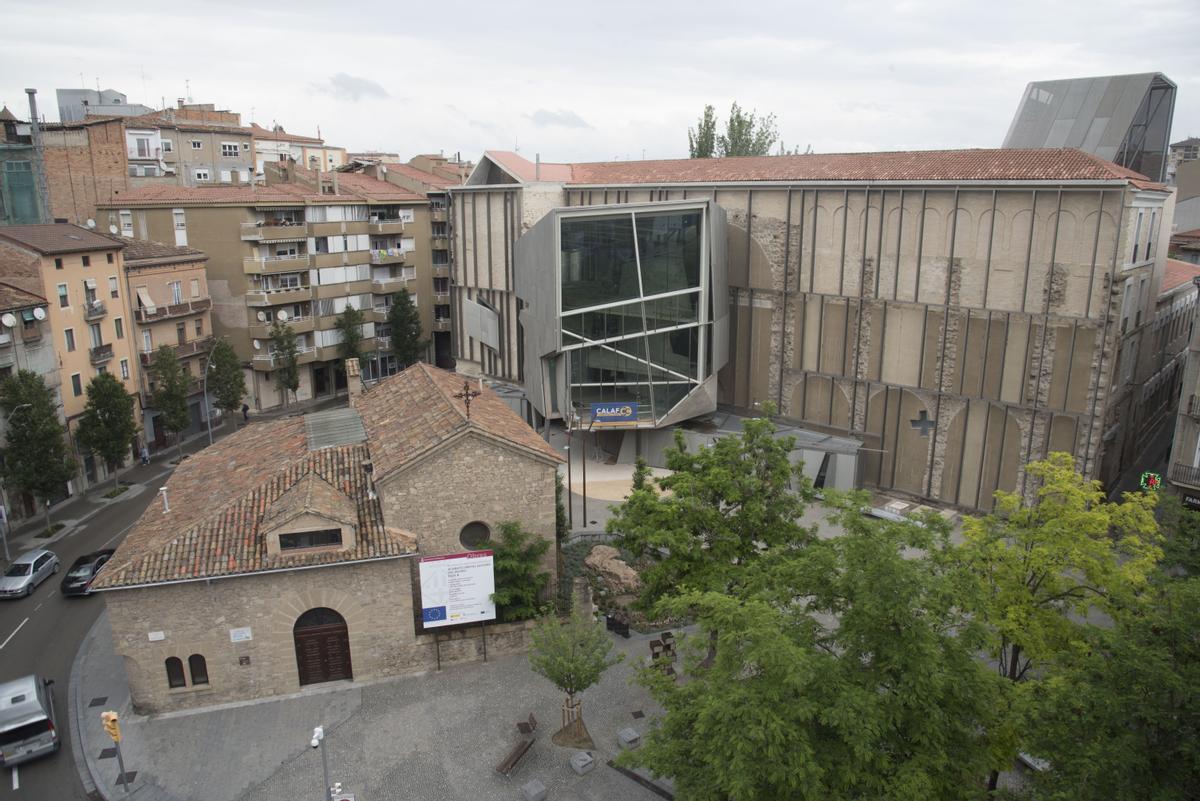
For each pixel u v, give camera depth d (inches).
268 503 1212.5
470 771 1020.5
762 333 2161.7
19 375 1791.3
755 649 688.4
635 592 1445.6
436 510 1222.9
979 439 1818.4
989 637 754.8
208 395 2645.2
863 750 639.8
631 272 1994.3
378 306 3255.4
